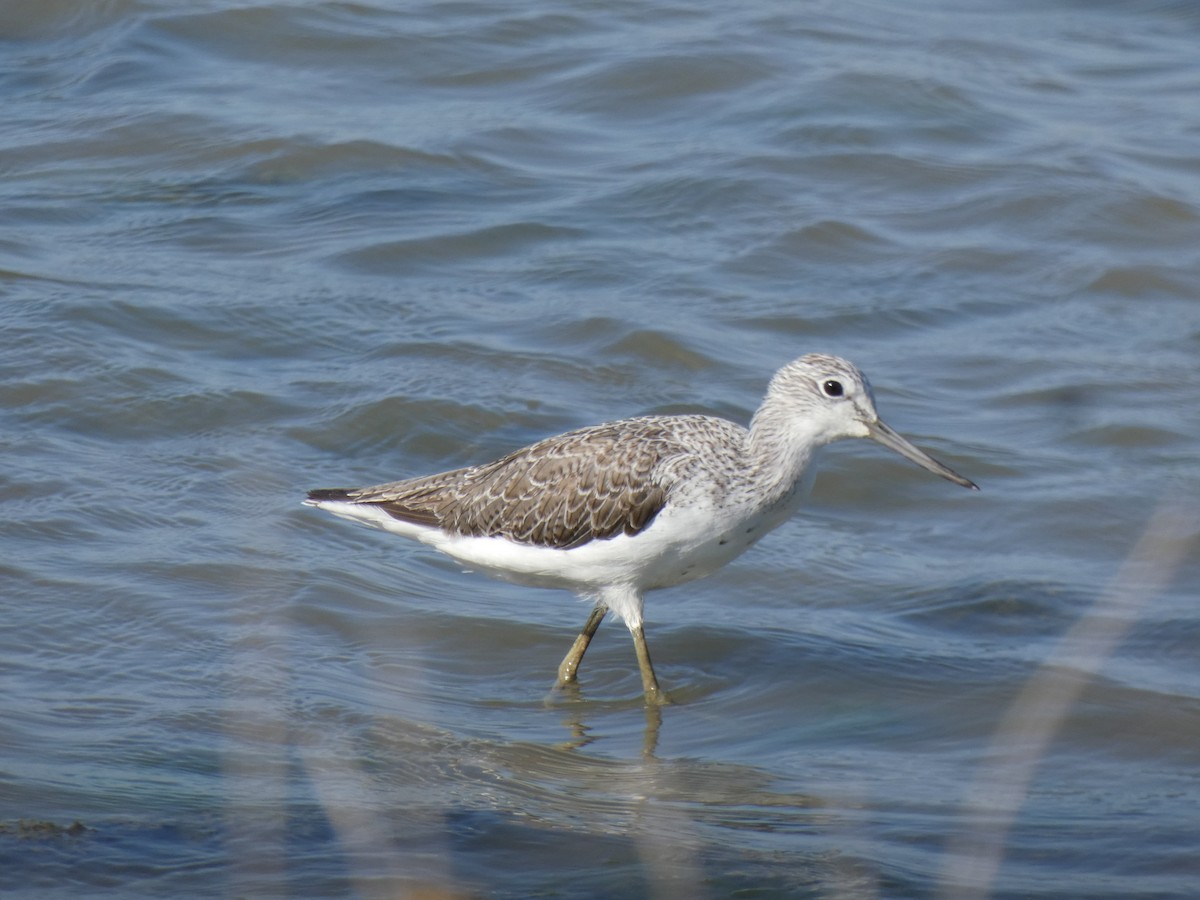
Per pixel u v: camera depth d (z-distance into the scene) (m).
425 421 15.41
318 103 22.62
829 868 8.81
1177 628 12.21
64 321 16.58
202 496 13.86
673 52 24.08
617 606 11.77
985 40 25.53
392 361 16.45
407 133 21.83
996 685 11.61
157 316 16.94
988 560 13.67
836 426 11.62
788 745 10.80
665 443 11.52
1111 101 23.62
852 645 12.30
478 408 15.66
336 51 24.08
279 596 12.36
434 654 12.08
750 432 11.70
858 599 13.09
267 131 21.53
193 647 11.52
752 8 26.14
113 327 16.64
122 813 9.15
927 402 16.28
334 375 16.16
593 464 11.50
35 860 8.56
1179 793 9.90
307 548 13.29
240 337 16.73
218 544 13.05
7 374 15.52
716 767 10.41
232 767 9.87
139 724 10.39
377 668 11.64
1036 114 23.02
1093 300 18.50
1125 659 11.73
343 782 9.75
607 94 23.12
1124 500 14.44
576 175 21.03
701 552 11.61
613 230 19.62
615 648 12.45
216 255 18.55
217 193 20.14
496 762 10.34
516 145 21.73
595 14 25.52
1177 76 24.62
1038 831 9.34
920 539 14.09
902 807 9.73
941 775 10.26
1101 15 26.88
